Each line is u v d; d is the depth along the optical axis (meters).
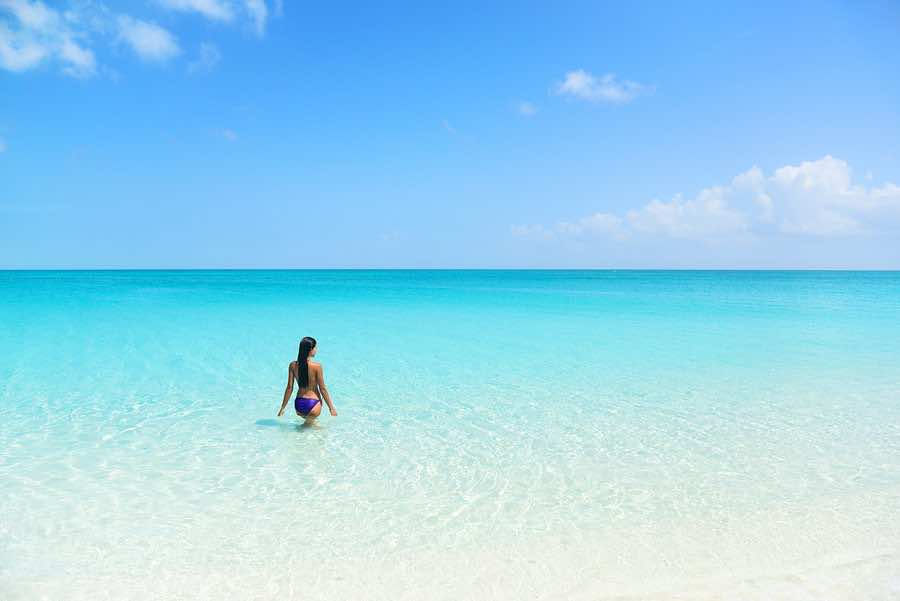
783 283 82.19
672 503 6.57
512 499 6.68
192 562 5.32
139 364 14.63
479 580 5.05
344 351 16.91
